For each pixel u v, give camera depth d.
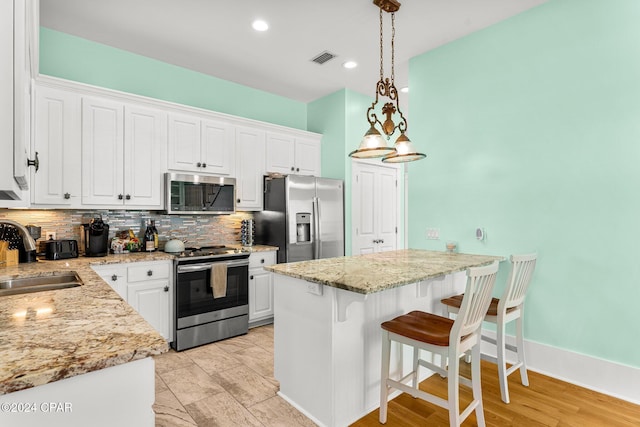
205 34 3.04
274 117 4.53
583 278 2.43
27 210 2.82
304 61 3.58
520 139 2.74
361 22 2.86
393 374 2.27
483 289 1.77
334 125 4.46
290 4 2.60
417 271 2.05
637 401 2.18
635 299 2.21
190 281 3.10
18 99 0.79
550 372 2.55
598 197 2.36
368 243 4.62
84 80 3.11
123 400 0.89
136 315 1.18
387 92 2.52
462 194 3.11
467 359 2.79
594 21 2.38
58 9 2.66
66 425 0.81
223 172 3.68
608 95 2.32
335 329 1.91
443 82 3.25
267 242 4.00
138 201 3.12
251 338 3.36
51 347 0.90
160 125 3.26
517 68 2.75
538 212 2.65
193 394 2.27
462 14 2.75
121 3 2.59
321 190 4.06
